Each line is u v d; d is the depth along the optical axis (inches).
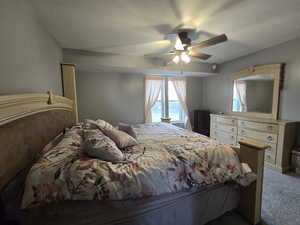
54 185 36.3
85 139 52.8
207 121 176.2
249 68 129.3
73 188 37.1
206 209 55.0
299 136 101.3
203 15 69.2
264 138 108.3
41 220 36.6
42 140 53.0
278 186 81.7
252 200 56.3
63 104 80.1
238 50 122.3
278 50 109.3
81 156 46.3
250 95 131.4
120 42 99.3
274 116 113.1
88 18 69.9
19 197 37.0
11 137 35.0
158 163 47.9
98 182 38.7
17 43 44.6
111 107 159.0
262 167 55.2
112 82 157.2
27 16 52.8
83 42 98.1
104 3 59.4
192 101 190.9
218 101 168.9
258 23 77.8
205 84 188.2
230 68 150.7
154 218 46.3
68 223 38.4
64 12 64.4
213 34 89.4
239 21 75.3
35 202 34.6
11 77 40.7
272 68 112.3
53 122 64.6
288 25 80.7
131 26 78.3
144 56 131.4
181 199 49.8
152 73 163.2
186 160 51.6
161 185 45.1
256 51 124.6
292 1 60.1
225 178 52.6
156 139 78.3
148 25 77.3
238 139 129.3
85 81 148.6
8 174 33.8
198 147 60.4
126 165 45.3
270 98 115.6
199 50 121.0
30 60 53.7
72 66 100.1
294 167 99.0
